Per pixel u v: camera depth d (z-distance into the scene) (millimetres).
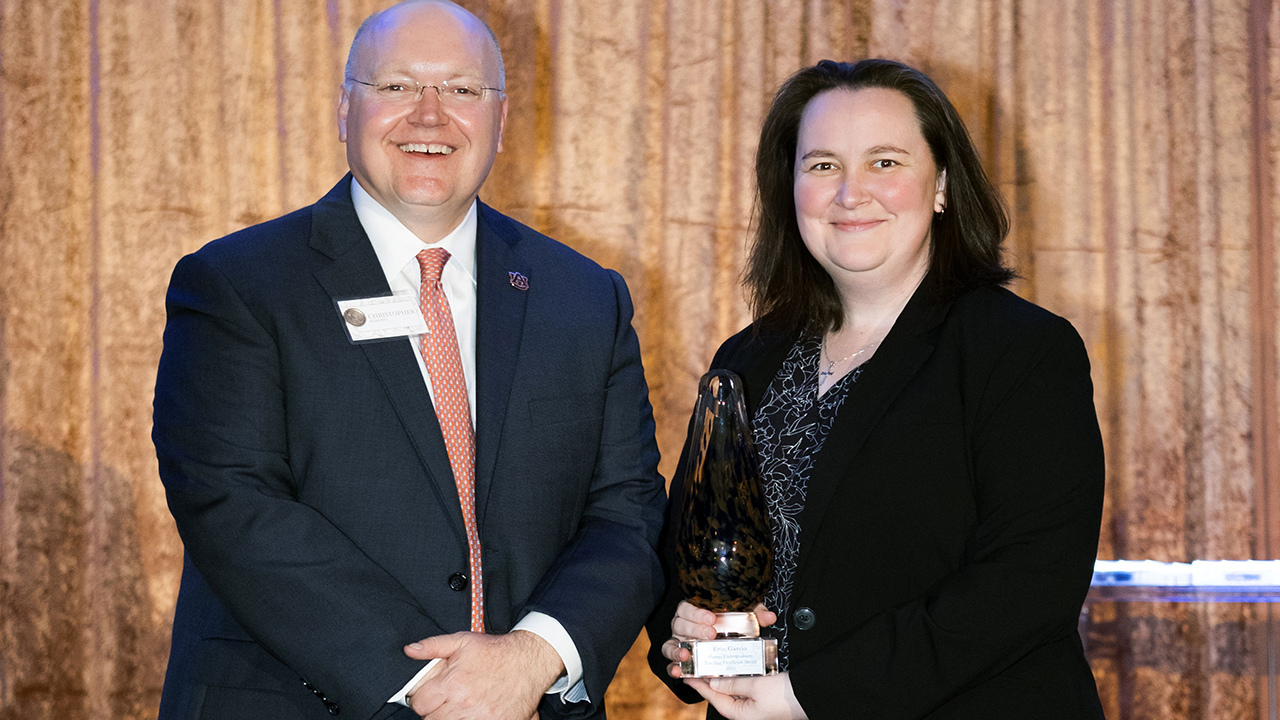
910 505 1596
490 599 1757
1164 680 3514
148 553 3369
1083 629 3549
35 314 3344
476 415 1812
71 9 3361
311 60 3398
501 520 1785
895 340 1697
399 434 1745
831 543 1630
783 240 1876
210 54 3383
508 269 1945
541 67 3471
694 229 3475
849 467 1637
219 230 3387
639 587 1811
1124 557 3531
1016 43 3504
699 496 1630
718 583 1595
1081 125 3496
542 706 1801
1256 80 3510
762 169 1885
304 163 3393
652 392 3490
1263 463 3510
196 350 1730
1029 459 1529
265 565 1623
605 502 1927
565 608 1730
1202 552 3516
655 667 1864
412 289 1850
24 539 3338
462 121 1825
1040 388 1558
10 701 3326
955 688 1498
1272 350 3506
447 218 1884
